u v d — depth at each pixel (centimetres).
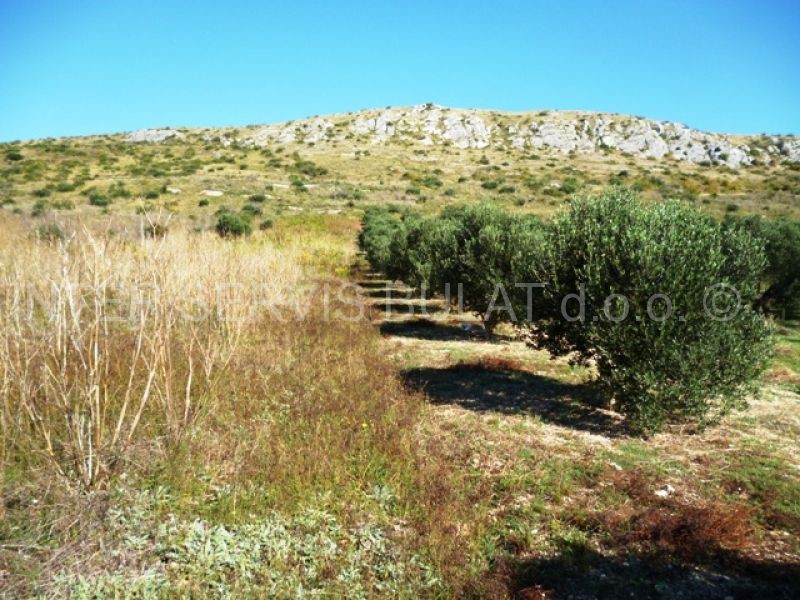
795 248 1399
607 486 516
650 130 9681
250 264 1238
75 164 5606
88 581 345
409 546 406
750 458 592
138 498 437
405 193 5244
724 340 599
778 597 368
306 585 360
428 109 11444
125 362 654
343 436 582
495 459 573
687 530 432
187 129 10706
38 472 437
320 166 6812
